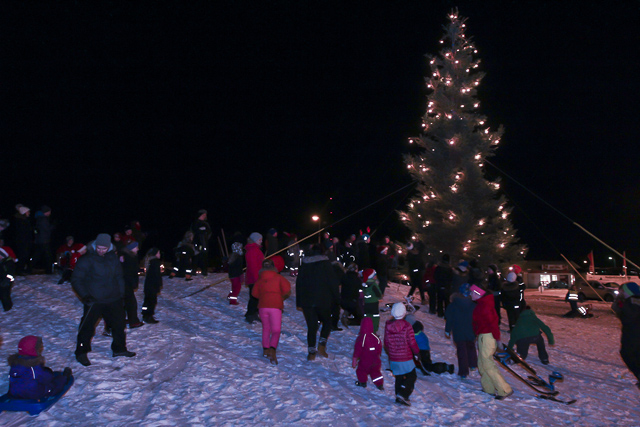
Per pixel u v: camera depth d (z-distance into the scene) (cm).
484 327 797
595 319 2212
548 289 4772
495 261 2078
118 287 760
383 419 621
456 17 2241
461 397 764
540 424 667
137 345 849
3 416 562
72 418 563
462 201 2092
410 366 691
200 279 1623
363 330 749
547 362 1091
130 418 570
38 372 590
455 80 2234
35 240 1538
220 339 932
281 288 833
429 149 2248
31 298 1191
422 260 1595
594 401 816
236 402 635
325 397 677
